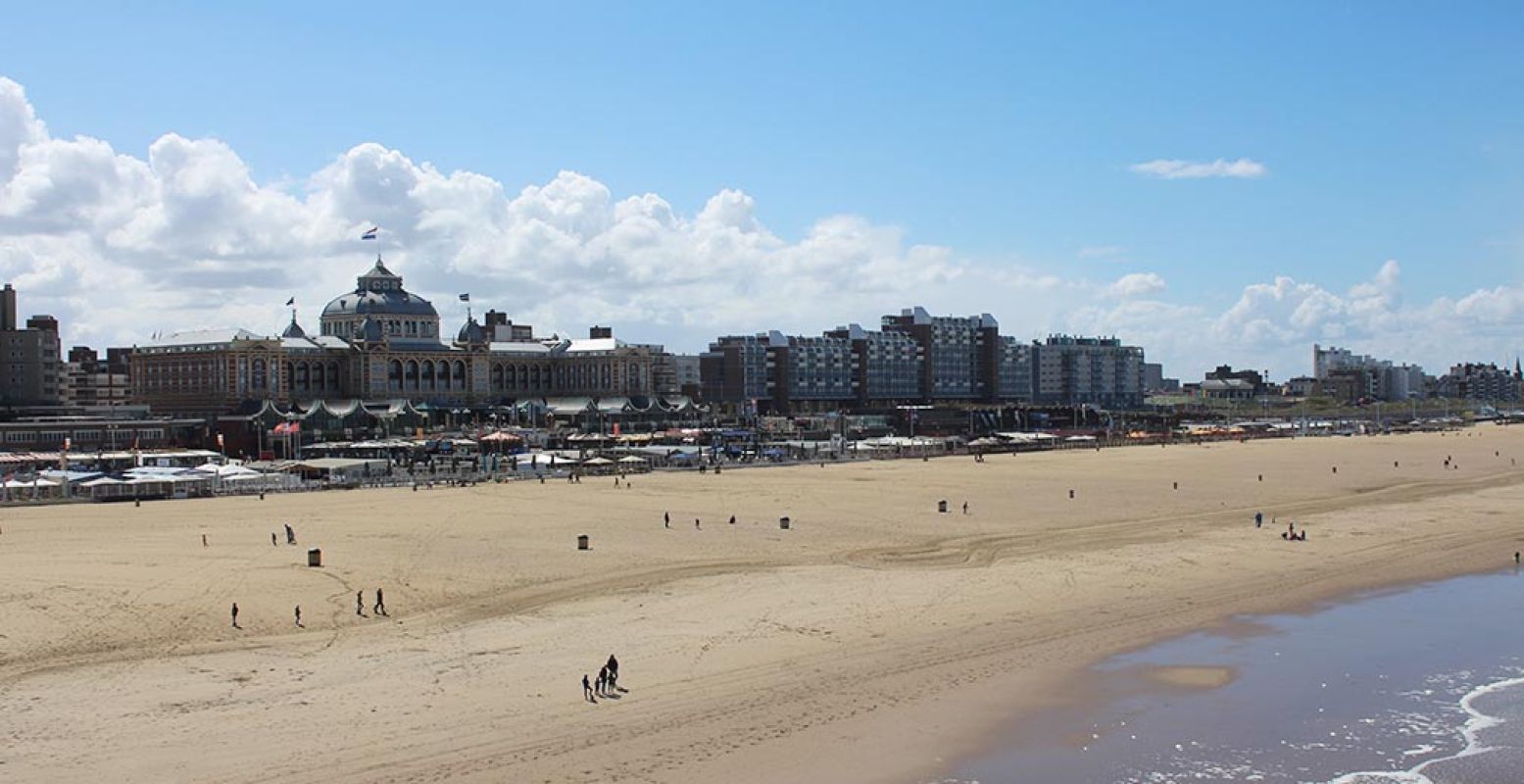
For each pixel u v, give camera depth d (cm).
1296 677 6962
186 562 9988
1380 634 7956
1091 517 13775
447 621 8156
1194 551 11219
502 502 15038
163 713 6138
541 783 5266
